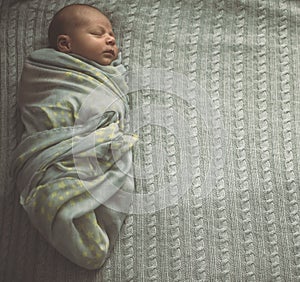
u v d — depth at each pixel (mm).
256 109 1358
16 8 1458
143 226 1231
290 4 1473
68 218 1136
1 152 1312
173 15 1461
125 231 1227
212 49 1422
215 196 1266
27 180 1192
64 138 1198
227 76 1394
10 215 1256
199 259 1220
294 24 1450
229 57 1414
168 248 1221
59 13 1342
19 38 1421
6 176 1287
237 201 1266
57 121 1220
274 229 1249
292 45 1429
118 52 1391
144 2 1469
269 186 1281
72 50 1316
